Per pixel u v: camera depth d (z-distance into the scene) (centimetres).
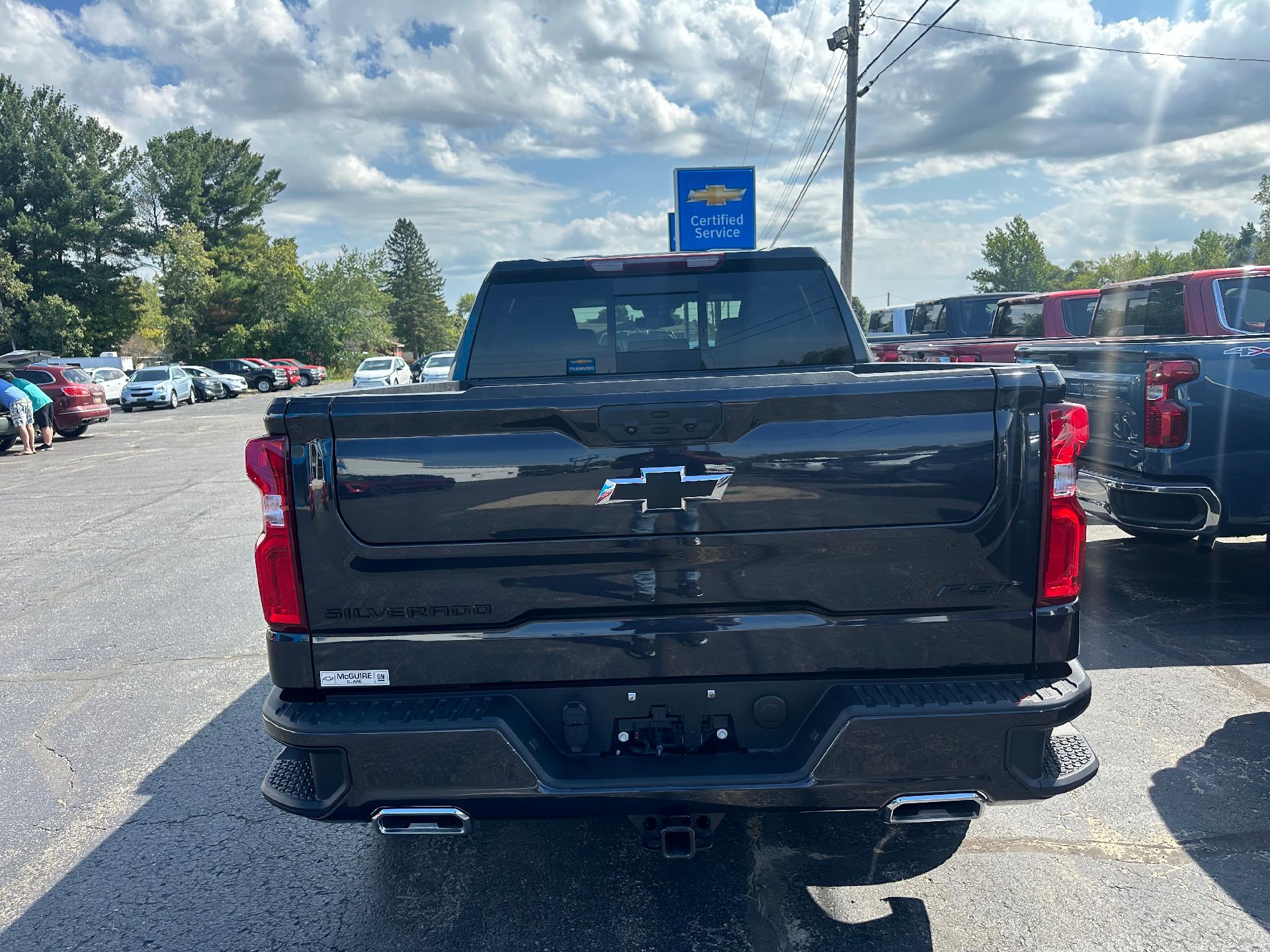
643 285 386
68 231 5797
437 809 247
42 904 315
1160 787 367
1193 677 477
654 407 238
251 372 5141
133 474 1556
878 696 244
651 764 250
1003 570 245
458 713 245
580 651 250
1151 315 737
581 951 277
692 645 248
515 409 238
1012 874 311
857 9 2247
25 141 5797
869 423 240
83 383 2309
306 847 349
